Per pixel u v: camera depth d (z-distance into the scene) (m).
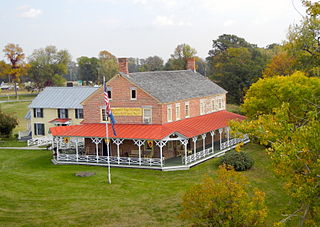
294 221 23.30
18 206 29.00
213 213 19.45
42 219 26.59
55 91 64.19
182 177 36.47
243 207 18.73
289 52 50.03
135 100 43.56
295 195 17.45
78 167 41.47
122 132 41.56
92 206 28.94
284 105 18.97
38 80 134.12
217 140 54.16
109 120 45.22
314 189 16.78
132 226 25.50
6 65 119.69
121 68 44.59
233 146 50.31
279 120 18.81
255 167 39.94
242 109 47.69
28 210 28.20
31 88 141.62
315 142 16.98
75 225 25.66
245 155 39.53
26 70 123.19
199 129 43.66
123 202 29.77
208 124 46.94
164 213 27.48
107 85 44.78
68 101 61.34
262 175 37.06
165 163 40.91
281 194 31.61
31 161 46.38
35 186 33.94
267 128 19.47
